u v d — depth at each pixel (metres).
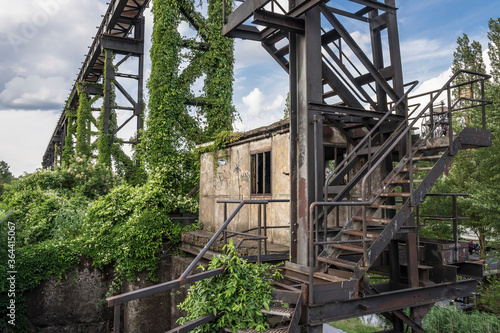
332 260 6.27
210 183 13.12
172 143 15.47
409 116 8.21
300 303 5.51
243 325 5.45
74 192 16.70
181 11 16.45
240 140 11.45
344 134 8.70
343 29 7.55
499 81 21.44
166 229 11.77
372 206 6.79
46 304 10.46
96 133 25.27
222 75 16.88
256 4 6.79
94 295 11.04
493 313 14.14
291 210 7.11
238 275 5.80
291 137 7.22
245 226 10.97
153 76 15.60
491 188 16.92
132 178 20.22
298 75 7.25
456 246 7.69
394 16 8.31
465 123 20.77
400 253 8.42
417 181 6.93
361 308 6.09
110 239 11.39
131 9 20.31
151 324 11.00
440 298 7.09
